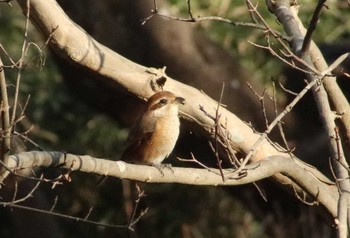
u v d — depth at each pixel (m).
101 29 14.18
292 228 14.78
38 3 8.54
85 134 18.22
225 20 8.42
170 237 18.78
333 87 9.22
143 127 9.71
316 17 8.52
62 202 18.77
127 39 14.23
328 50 14.58
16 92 7.56
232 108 14.48
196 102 9.39
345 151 9.68
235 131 9.25
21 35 16.81
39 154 7.71
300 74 14.37
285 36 9.07
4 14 16.91
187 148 13.93
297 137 14.48
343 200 7.76
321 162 14.41
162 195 18.86
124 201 18.69
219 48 14.78
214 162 13.93
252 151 7.78
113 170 8.00
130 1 14.13
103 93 14.02
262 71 16.28
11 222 18.62
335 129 7.92
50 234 15.70
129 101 14.06
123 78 9.16
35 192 15.20
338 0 15.40
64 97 17.91
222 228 18.84
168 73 14.45
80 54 8.83
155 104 9.55
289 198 14.59
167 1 15.47
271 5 9.48
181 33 14.40
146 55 14.24
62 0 14.28
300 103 14.38
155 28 14.19
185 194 18.92
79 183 18.84
